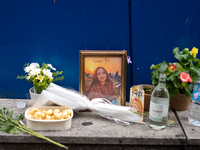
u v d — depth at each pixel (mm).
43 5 1260
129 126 1032
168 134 952
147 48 1300
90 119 1109
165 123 997
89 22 1275
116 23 1270
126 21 1264
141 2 1232
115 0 1235
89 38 1302
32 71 1150
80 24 1280
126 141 927
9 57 1354
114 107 1078
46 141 929
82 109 1128
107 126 1028
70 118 971
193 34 1270
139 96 1076
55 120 933
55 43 1320
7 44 1330
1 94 1418
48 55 1344
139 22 1262
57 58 1347
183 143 921
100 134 943
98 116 1154
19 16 1280
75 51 1329
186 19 1248
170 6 1234
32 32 1307
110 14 1258
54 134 931
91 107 1102
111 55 1227
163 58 1312
